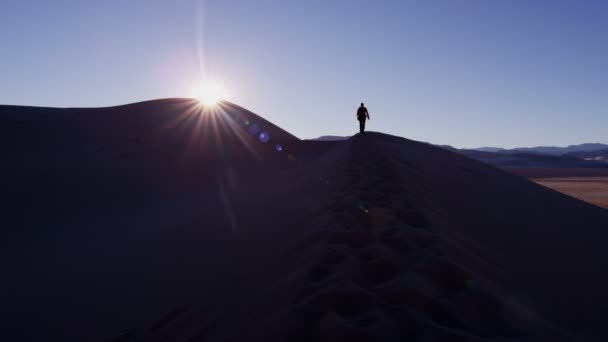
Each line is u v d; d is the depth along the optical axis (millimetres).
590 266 5582
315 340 2340
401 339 2270
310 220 5527
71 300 6254
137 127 25312
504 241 5793
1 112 27359
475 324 2598
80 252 9242
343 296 2742
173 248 7316
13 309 6406
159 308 4742
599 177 89938
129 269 6914
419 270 3184
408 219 4840
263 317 2938
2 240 11070
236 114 30688
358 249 3811
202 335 3324
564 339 2688
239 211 9062
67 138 23188
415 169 10375
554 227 7797
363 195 5988
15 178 17000
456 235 4766
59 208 14117
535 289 3904
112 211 13617
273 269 4176
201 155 20328
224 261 5598
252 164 19031
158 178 17312
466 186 10375
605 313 3797
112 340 4160
